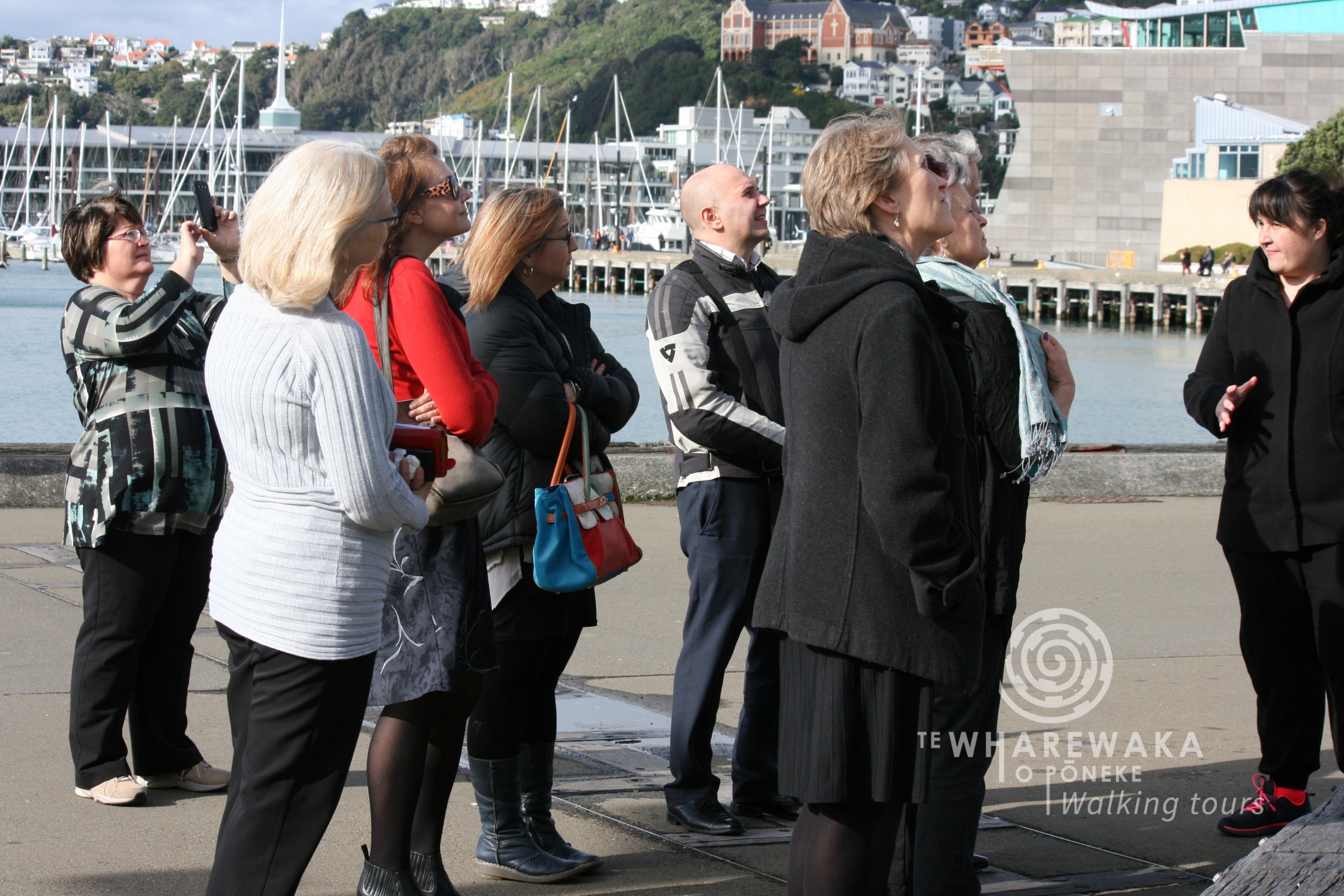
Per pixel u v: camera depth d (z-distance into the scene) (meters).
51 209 100.00
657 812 4.08
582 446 3.62
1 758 4.30
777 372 4.14
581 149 127.56
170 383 3.97
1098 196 84.19
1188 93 82.88
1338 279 3.90
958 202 3.51
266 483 2.65
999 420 3.15
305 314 2.63
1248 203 4.04
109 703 3.97
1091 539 8.74
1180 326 58.41
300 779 2.69
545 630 3.55
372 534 2.72
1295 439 3.92
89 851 3.59
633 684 5.54
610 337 51.84
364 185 2.61
